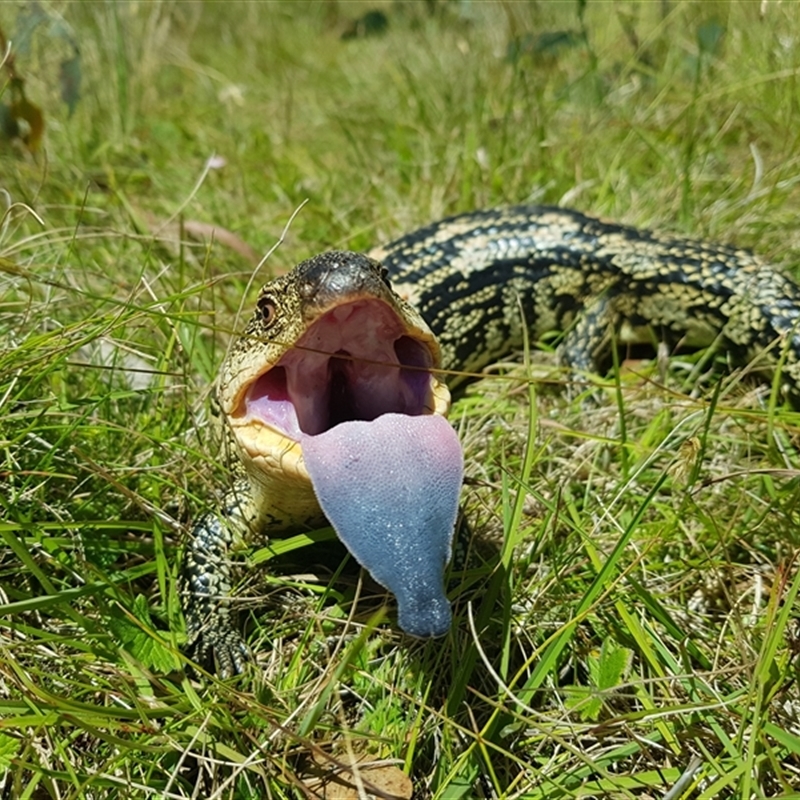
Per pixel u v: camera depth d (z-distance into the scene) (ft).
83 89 1.45
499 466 0.71
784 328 0.89
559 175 1.19
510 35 1.52
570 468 0.74
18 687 0.50
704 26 1.31
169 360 0.75
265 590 0.64
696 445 0.65
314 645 0.58
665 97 1.28
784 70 1.20
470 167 1.18
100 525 0.60
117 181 1.24
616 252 0.99
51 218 1.05
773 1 1.23
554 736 0.49
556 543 0.65
